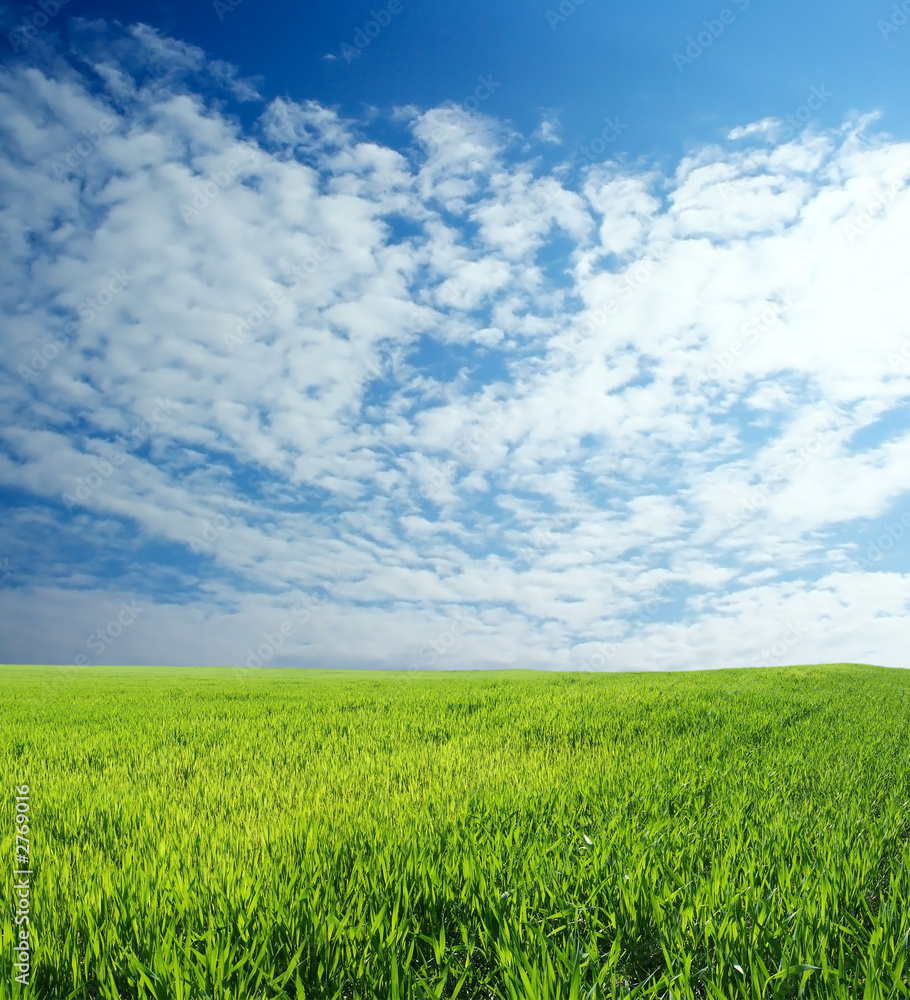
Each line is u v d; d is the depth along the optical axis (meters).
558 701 17.55
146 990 3.47
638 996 3.35
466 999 3.58
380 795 7.55
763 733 12.36
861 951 3.61
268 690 26.05
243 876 4.63
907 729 12.83
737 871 4.67
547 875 4.62
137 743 12.18
